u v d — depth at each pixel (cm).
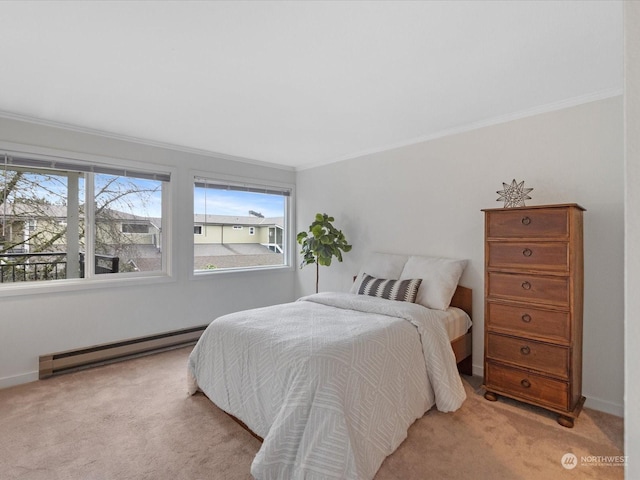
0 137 263
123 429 204
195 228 389
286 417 157
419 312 237
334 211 418
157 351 344
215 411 226
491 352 238
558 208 209
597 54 180
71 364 293
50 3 140
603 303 226
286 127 301
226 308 404
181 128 304
